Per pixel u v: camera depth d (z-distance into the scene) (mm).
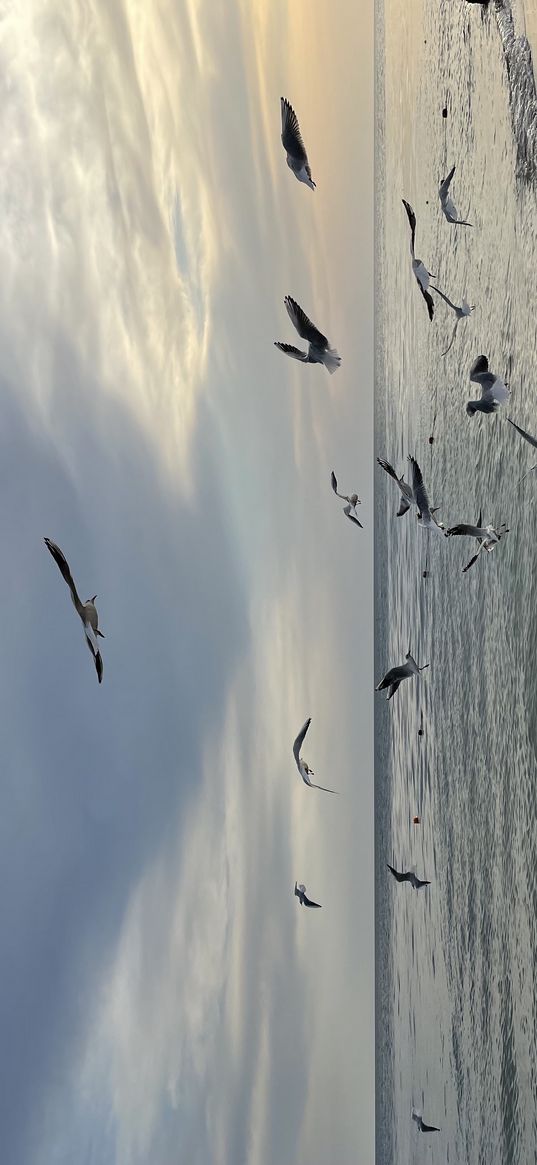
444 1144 8812
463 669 9031
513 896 7379
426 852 10312
